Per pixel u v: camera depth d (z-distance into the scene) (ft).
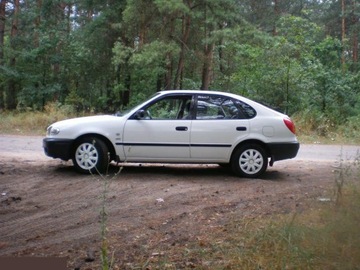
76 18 105.50
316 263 12.61
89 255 14.73
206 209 20.49
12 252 15.26
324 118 61.52
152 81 94.38
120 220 18.78
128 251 15.26
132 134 27.07
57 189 23.76
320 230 14.38
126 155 27.20
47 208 20.49
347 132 58.34
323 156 39.63
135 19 75.56
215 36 70.79
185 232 17.25
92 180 25.68
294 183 26.50
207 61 79.56
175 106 27.84
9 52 94.99
